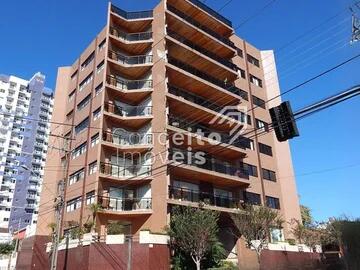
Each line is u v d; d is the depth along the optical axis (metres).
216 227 27.73
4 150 99.56
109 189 31.56
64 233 31.47
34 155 104.12
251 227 29.97
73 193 34.16
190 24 37.78
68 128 39.97
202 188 34.44
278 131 12.41
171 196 30.39
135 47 37.56
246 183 36.31
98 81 36.47
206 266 27.61
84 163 34.06
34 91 110.94
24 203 97.62
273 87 46.66
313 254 35.19
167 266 25.83
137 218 30.81
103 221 29.86
